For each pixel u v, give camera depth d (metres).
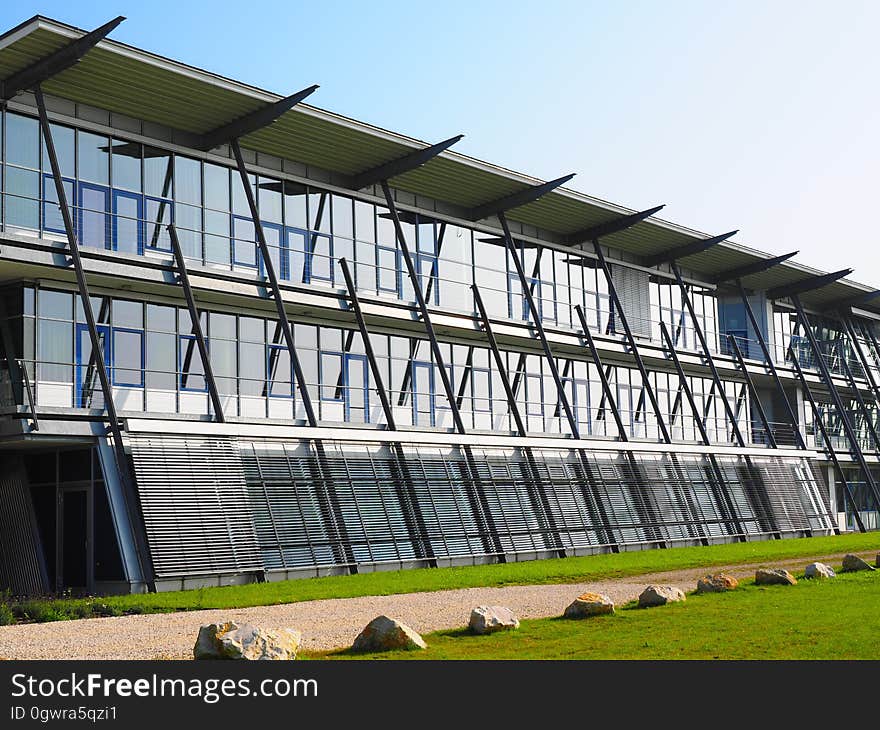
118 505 25.50
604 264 43.12
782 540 43.44
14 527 26.81
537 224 42.31
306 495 29.52
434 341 34.66
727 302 55.19
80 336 27.67
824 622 14.71
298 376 30.09
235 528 27.05
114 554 25.16
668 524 41.16
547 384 42.41
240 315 31.67
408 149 33.66
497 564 31.89
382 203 36.34
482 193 38.22
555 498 37.03
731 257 49.56
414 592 22.78
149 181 29.61
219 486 27.33
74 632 16.64
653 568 28.05
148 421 26.23
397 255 36.69
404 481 32.28
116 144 28.94
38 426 25.17
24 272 26.42
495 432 38.06
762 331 55.06
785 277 53.69
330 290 33.25
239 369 31.44
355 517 30.36
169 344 29.62
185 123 30.17
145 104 28.83
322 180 34.50
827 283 54.16
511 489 35.69
